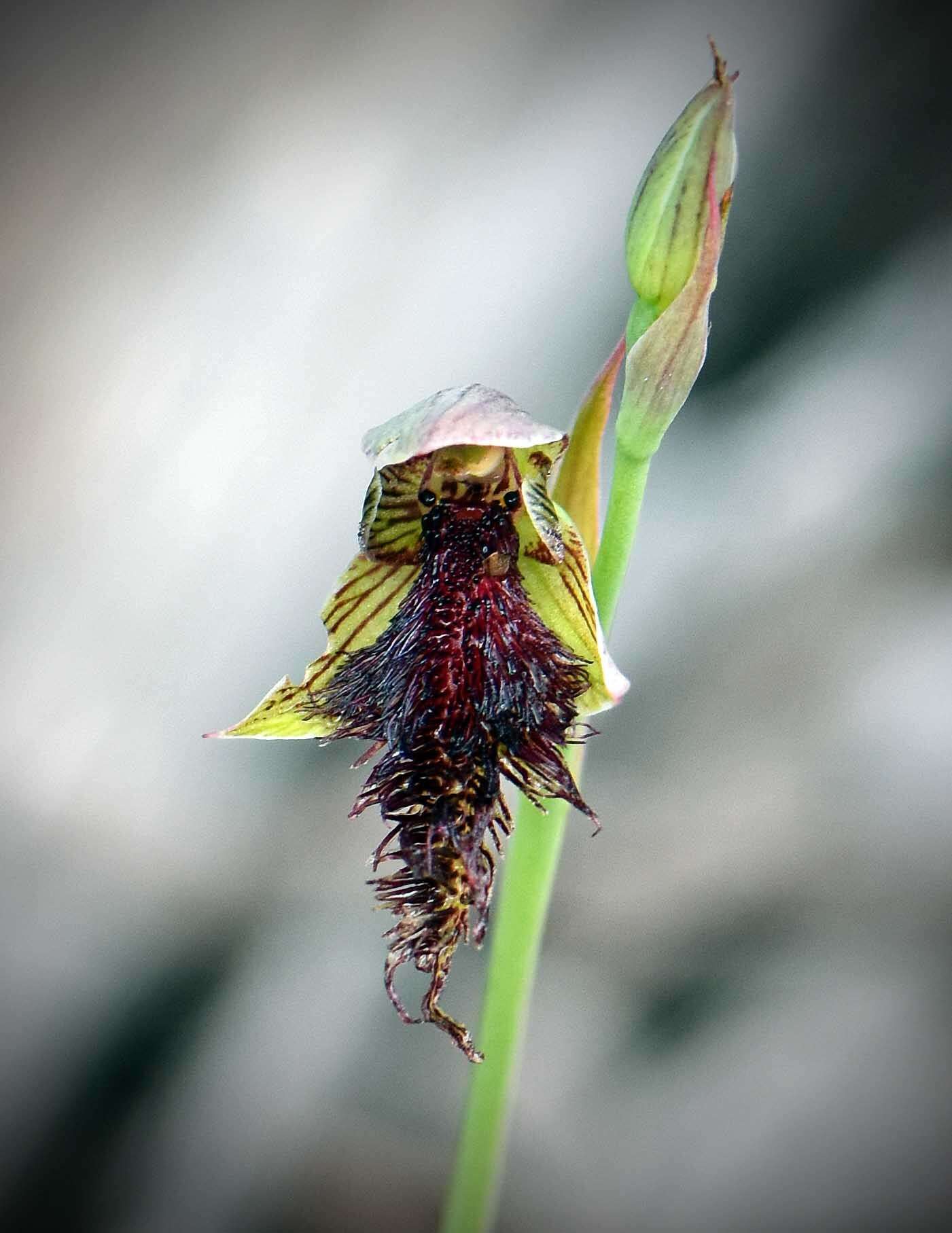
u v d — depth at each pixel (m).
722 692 0.21
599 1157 0.20
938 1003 0.20
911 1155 0.20
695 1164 0.20
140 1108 0.21
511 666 0.17
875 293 0.22
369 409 0.22
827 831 0.21
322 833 0.21
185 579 0.22
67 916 0.21
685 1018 0.21
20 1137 0.20
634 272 0.16
